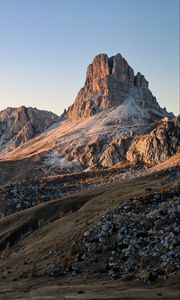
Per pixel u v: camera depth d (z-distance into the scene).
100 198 147.00
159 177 166.00
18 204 194.75
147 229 98.12
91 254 97.00
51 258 102.25
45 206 154.25
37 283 87.56
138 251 91.50
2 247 133.38
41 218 147.38
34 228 142.25
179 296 65.06
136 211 107.94
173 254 85.25
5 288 86.44
